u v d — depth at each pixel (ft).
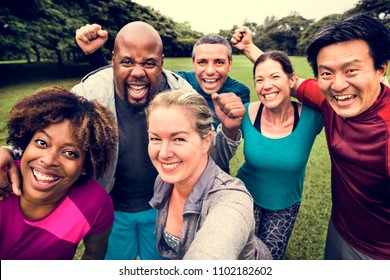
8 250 2.32
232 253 1.76
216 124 3.64
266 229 3.45
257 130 3.31
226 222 1.88
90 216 2.38
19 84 16.84
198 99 2.13
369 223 2.68
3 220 2.27
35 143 2.11
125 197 3.39
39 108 2.08
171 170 2.16
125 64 3.03
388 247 2.67
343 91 2.45
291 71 3.14
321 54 2.49
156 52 3.07
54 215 2.30
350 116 2.53
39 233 2.30
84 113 2.18
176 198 2.51
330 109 2.86
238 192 2.10
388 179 2.47
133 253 3.68
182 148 2.09
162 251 2.76
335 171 2.88
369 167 2.53
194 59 4.09
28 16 20.45
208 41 3.91
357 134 2.57
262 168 3.24
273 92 3.10
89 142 2.20
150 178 3.35
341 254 3.00
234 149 2.98
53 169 2.12
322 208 5.14
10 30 20.02
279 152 3.15
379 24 2.34
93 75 3.27
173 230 2.60
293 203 3.43
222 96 2.90
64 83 17.37
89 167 2.33
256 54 3.78
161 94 2.14
